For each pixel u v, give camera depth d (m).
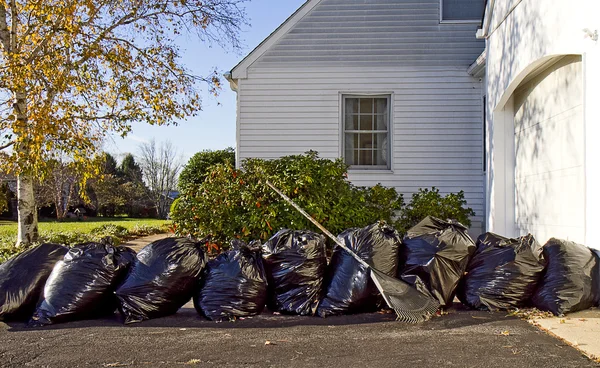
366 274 5.51
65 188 31.75
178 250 5.57
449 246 5.64
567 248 5.64
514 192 8.62
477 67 10.57
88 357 4.17
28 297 5.51
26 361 4.11
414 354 4.13
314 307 5.55
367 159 11.48
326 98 11.38
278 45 11.47
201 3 12.24
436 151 11.23
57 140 10.88
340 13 11.41
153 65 12.09
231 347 4.39
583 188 6.26
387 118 11.45
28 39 11.29
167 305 5.43
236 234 9.27
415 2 11.34
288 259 5.65
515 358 3.99
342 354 4.16
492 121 8.87
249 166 9.40
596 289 5.50
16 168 10.73
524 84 8.16
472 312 5.53
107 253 5.58
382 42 11.35
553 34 6.58
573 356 4.01
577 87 6.41
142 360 4.07
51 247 6.01
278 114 11.43
